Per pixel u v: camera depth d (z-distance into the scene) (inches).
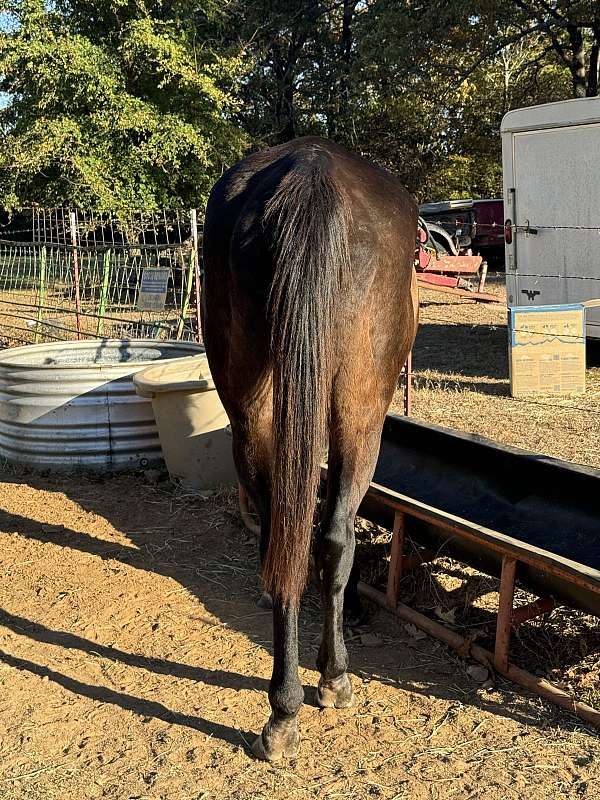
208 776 102.0
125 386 230.8
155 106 647.1
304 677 125.0
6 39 600.4
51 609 152.0
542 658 127.3
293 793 98.1
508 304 370.9
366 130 1074.7
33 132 616.7
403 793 97.2
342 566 104.5
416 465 183.0
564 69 950.4
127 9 651.5
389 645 134.9
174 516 200.7
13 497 217.0
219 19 885.2
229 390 104.9
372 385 99.1
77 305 421.7
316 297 88.0
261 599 151.3
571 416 273.0
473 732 109.3
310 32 1023.6
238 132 717.9
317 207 90.4
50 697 122.3
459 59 856.9
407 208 110.3
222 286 105.4
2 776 104.1
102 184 623.8
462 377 343.3
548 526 152.8
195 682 125.2
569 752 104.1
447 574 156.9
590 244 333.7
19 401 234.4
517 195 357.4
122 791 100.2
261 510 104.5
